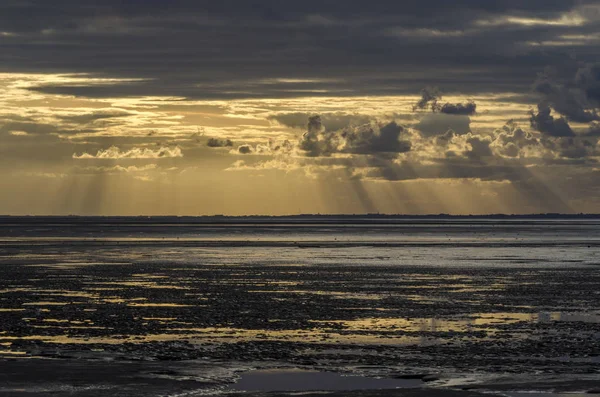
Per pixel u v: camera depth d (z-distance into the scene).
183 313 46.81
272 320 44.06
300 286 64.19
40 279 69.62
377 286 64.56
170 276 73.44
